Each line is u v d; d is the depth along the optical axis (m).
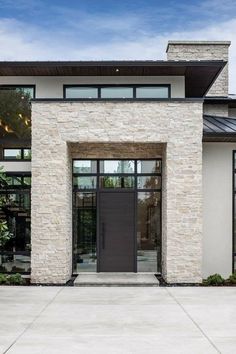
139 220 17.55
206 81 18.92
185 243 15.81
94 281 15.64
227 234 17.38
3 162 17.38
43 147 15.93
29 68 17.09
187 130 15.97
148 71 17.66
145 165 17.66
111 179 17.64
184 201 15.87
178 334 9.35
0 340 8.89
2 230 15.17
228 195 17.47
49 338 9.04
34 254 15.79
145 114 15.98
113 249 17.52
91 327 9.93
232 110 21.62
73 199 17.59
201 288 15.04
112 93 18.12
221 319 10.68
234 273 16.42
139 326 10.02
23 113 17.67
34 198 15.88
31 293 13.99
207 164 17.52
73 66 16.94
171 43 22.19
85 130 15.96
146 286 15.43
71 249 17.05
